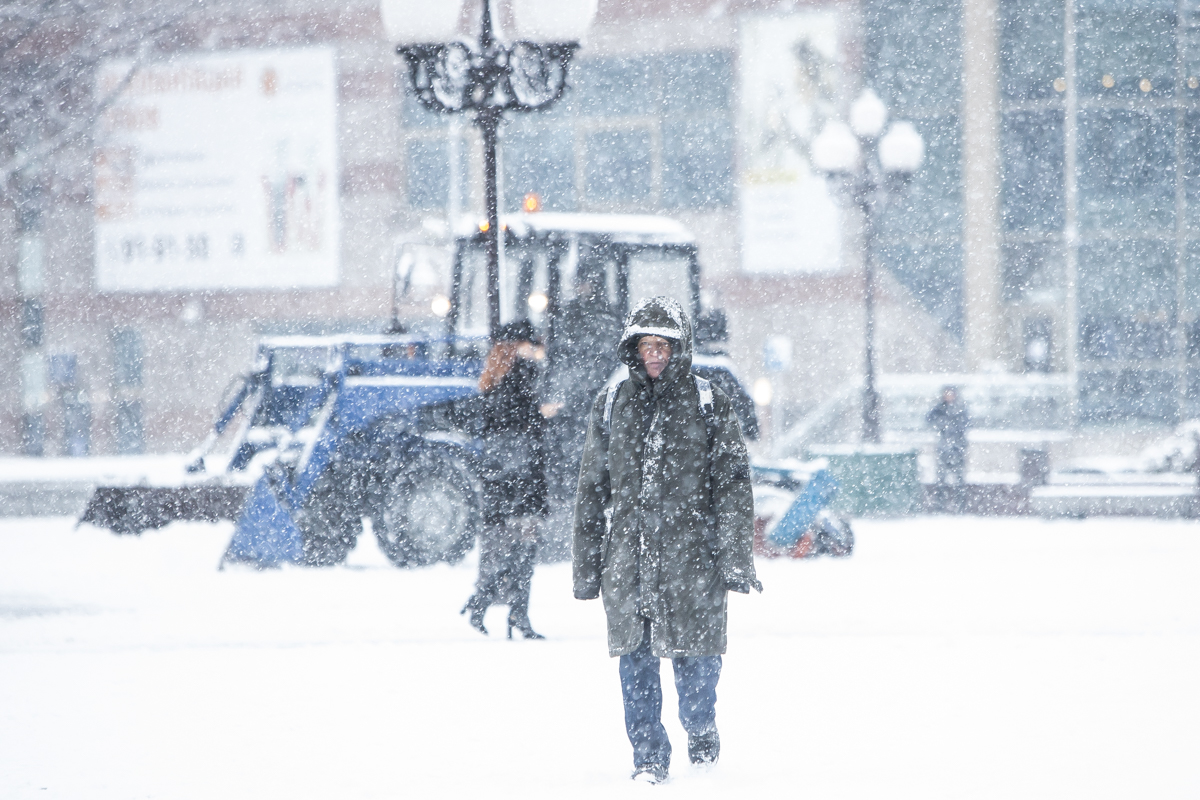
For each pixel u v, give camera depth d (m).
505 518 32.75
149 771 19.44
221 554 50.78
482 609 33.16
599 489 19.48
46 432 133.50
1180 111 125.56
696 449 18.97
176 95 131.62
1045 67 126.44
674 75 132.00
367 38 131.88
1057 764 19.27
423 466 47.88
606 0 132.50
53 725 22.75
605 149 133.12
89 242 133.12
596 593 19.48
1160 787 17.86
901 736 21.38
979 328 125.12
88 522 53.88
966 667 27.78
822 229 126.62
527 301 50.47
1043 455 77.88
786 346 94.75
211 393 132.88
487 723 22.78
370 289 132.12
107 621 35.84
